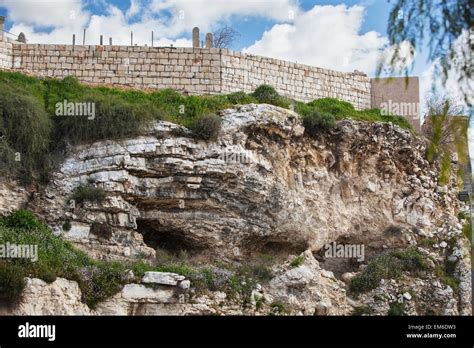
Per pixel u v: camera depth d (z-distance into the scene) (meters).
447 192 42.59
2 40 38.06
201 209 34.41
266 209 35.25
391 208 40.50
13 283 26.42
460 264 39.84
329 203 38.06
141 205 33.75
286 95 41.84
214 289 31.02
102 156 32.97
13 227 30.59
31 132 32.22
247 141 35.44
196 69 39.44
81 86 36.75
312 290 33.50
